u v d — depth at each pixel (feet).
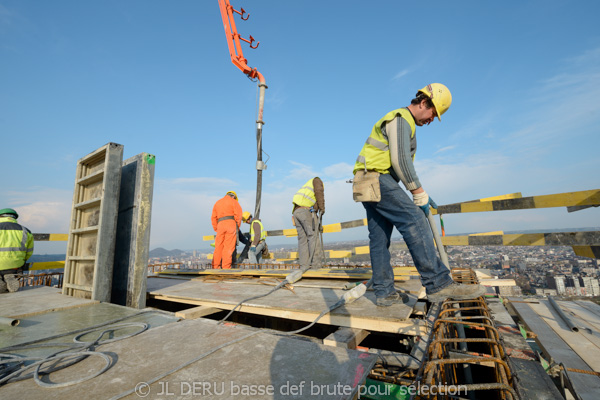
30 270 18.39
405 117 6.35
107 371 4.01
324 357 4.28
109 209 9.41
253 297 8.54
